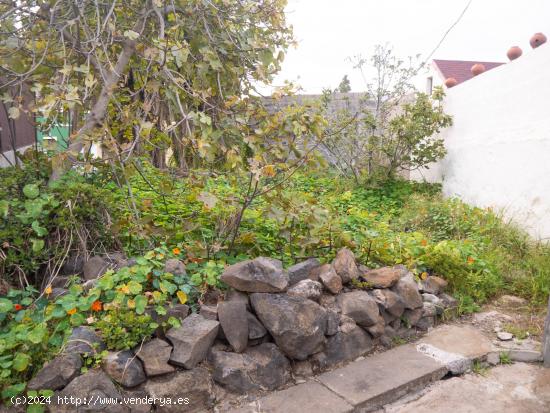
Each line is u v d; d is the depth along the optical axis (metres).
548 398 2.66
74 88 3.05
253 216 3.73
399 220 5.99
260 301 2.76
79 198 3.07
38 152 3.78
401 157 8.10
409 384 2.73
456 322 3.63
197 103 3.89
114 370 2.25
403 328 3.38
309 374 2.83
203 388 2.44
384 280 3.34
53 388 2.15
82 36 4.11
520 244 4.97
